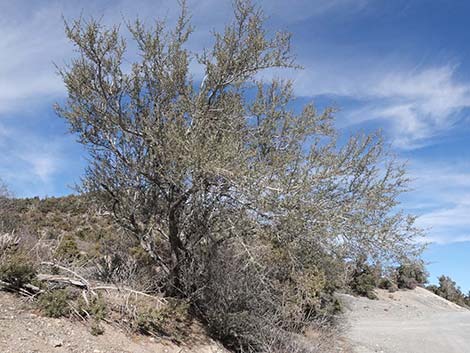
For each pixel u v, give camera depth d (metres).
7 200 14.08
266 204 6.99
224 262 8.66
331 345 10.85
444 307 35.94
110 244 10.78
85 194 9.60
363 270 8.73
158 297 8.30
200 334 8.23
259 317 8.68
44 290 7.16
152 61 8.41
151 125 8.16
